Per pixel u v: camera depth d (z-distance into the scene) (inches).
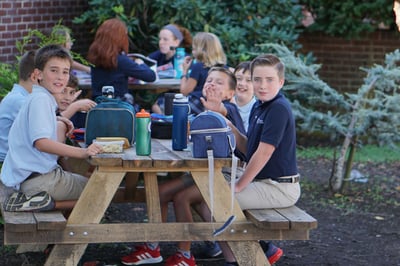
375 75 351.6
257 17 468.1
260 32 459.8
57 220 199.0
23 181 212.4
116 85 332.5
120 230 206.2
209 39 330.6
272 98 217.3
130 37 470.3
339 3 498.6
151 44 472.7
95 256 254.1
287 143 217.9
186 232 210.4
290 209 220.7
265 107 218.4
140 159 201.3
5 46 393.7
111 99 229.3
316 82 355.6
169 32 401.4
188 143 226.4
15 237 197.9
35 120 205.6
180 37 406.3
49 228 197.6
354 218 319.0
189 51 420.5
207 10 453.1
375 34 513.0
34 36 417.4
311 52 478.9
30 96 211.5
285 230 209.6
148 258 243.4
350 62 519.5
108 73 331.6
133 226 207.5
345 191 362.6
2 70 304.0
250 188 217.2
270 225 204.5
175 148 217.3
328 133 360.2
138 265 243.4
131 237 207.5
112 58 327.6
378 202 347.6
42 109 206.5
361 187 374.9
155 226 208.8
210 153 204.4
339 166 361.1
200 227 210.5
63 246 202.7
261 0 466.6
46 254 249.3
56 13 440.1
